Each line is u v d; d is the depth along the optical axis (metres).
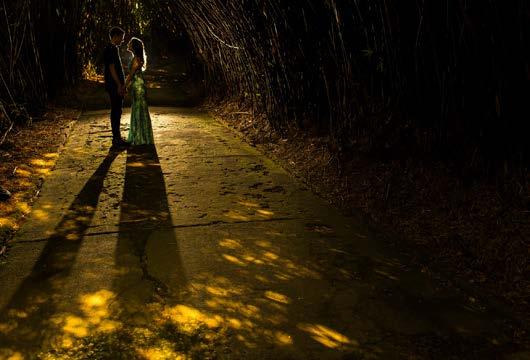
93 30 16.23
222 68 10.70
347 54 5.37
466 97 4.08
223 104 10.72
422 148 4.73
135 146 7.10
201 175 5.70
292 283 3.25
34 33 9.55
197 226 4.21
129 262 3.54
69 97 11.68
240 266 3.49
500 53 3.59
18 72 8.52
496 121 3.84
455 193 4.16
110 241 3.89
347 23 5.25
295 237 3.99
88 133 8.09
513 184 3.82
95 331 2.71
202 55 12.23
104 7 16.75
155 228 4.16
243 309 2.94
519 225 3.56
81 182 5.38
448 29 4.01
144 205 4.71
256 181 5.49
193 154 6.66
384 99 5.22
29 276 3.33
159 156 6.54
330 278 3.31
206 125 8.98
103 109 10.92
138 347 2.57
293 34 6.50
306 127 6.84
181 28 14.86
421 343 2.61
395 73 4.88
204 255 3.66
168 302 3.01
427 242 3.78
